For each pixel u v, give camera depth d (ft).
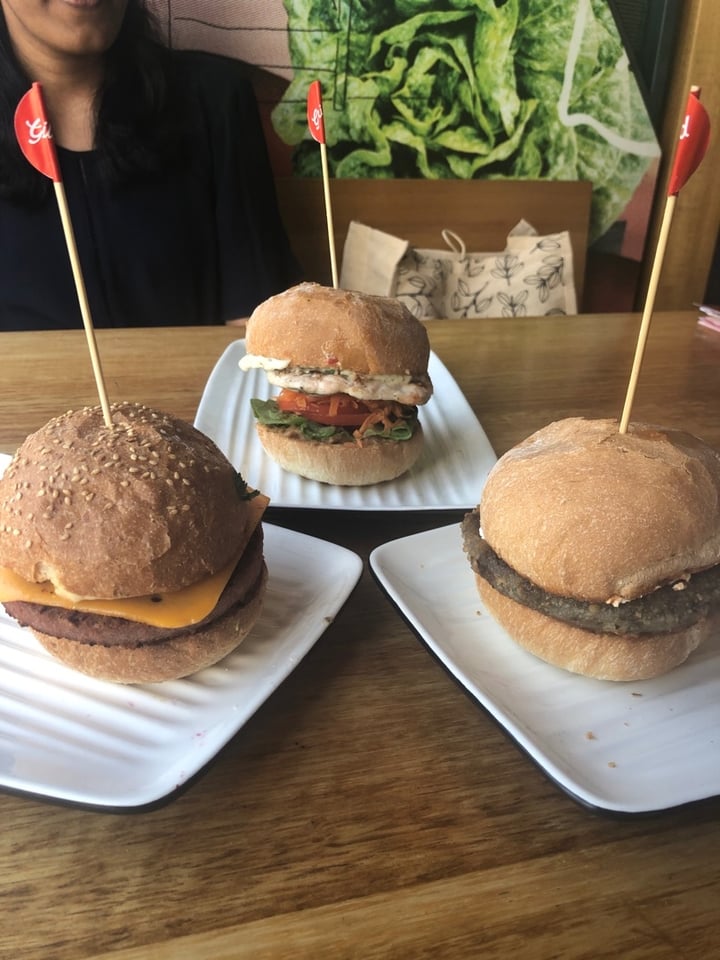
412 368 1.57
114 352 2.10
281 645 1.04
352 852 0.79
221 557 0.98
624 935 0.72
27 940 0.69
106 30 2.63
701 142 0.91
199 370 2.02
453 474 1.61
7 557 0.94
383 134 3.71
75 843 0.79
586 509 0.96
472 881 0.76
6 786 0.79
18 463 1.00
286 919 0.72
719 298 4.56
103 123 2.73
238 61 3.41
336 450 1.51
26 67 2.69
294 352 1.54
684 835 0.83
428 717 0.98
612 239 4.35
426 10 3.50
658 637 0.96
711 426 1.84
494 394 1.99
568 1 3.67
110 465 0.96
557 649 0.99
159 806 0.78
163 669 0.95
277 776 0.88
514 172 4.00
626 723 0.94
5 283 2.82
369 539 1.39
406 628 1.14
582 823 0.84
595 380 2.10
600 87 3.93
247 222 3.10
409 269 3.56
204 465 1.02
